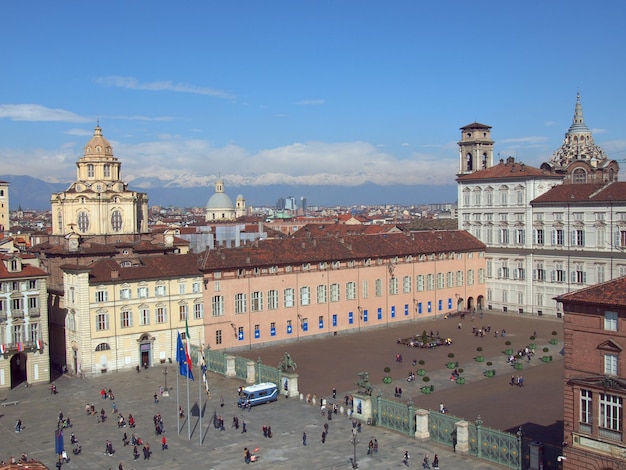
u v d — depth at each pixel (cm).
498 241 18462
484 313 18200
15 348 11125
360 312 15862
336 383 11244
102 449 8331
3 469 5766
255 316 14100
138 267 12575
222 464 7775
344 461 7775
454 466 7506
